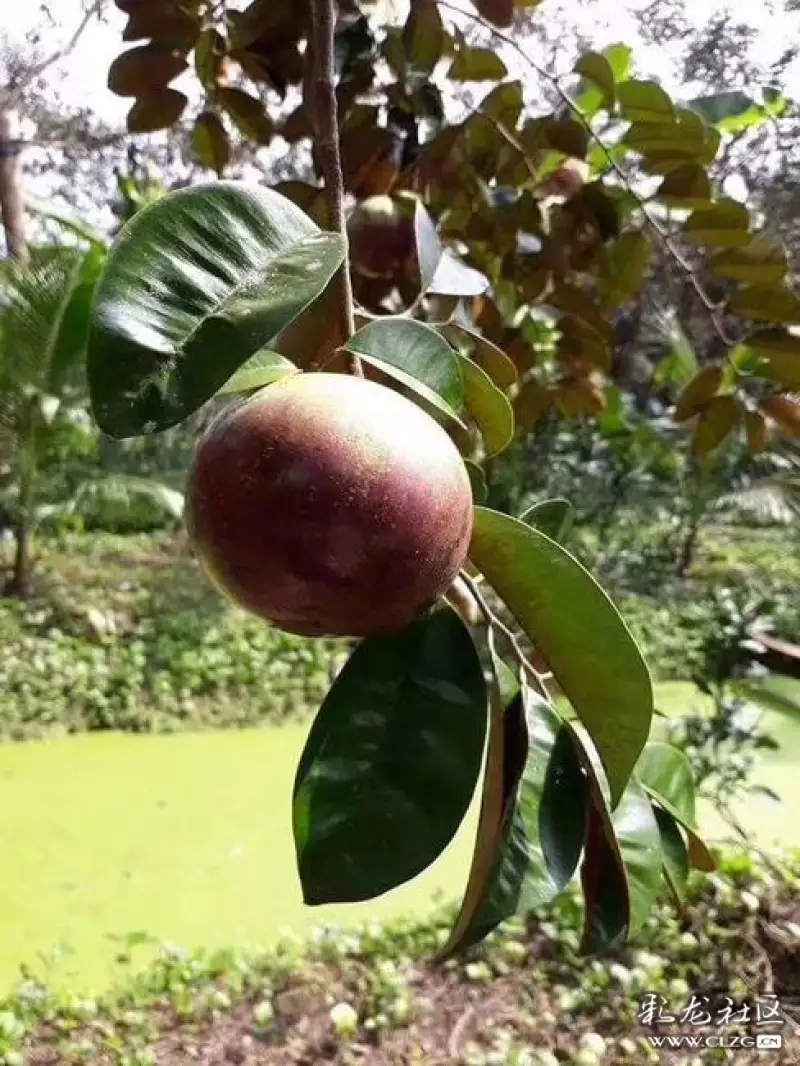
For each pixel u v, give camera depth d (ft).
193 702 21.58
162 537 34.58
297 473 2.84
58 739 19.88
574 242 7.78
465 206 7.62
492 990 11.85
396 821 3.18
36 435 25.43
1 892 13.94
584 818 3.50
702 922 12.54
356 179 6.77
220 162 7.81
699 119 7.14
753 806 15.90
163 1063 10.63
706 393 7.64
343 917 13.52
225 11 7.00
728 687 16.62
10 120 25.38
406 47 6.97
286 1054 10.82
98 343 2.65
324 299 3.64
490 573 3.39
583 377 8.49
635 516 32.99
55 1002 11.43
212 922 13.38
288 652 24.26
